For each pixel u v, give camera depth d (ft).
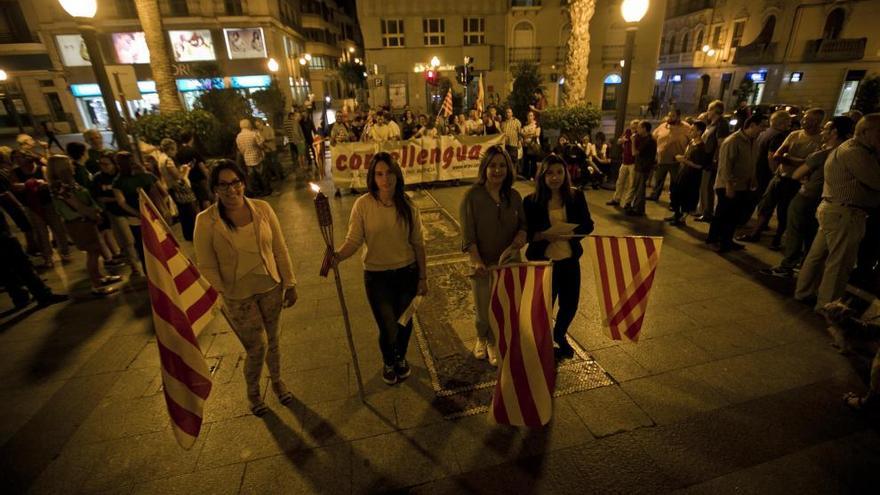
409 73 91.20
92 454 9.86
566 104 40.75
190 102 91.71
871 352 11.99
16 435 10.55
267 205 10.00
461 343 13.35
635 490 8.38
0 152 22.71
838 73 78.38
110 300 17.87
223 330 14.73
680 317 14.30
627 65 25.44
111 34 89.35
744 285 16.38
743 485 8.39
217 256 9.42
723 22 96.32
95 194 18.83
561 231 10.76
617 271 10.37
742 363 11.93
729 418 10.03
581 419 10.17
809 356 12.14
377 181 9.68
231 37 95.04
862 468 8.65
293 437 10.02
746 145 18.07
